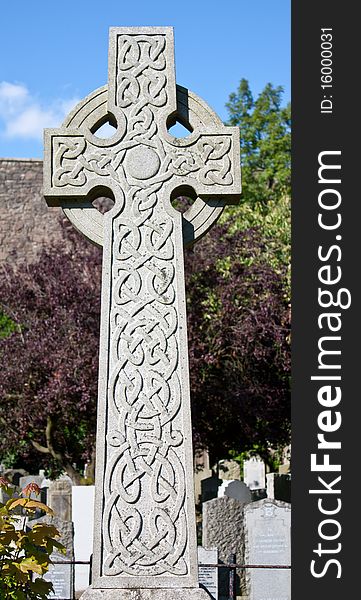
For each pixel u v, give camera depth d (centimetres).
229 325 1648
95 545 457
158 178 506
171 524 459
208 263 1695
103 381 477
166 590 450
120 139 509
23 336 1712
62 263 1772
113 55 518
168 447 469
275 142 3400
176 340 484
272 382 1755
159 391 477
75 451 1766
